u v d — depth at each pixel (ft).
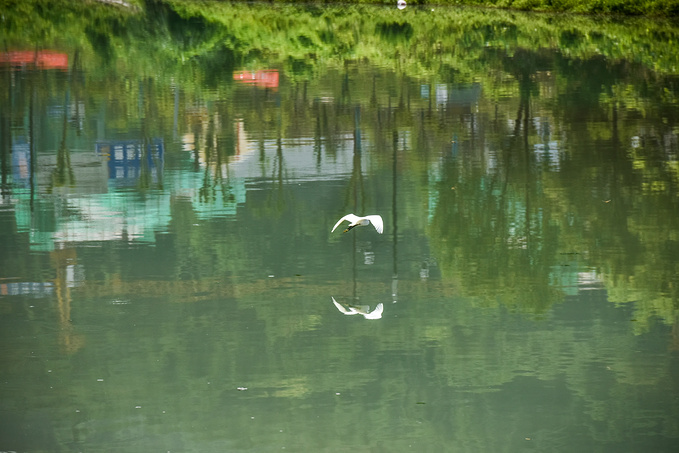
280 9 214.48
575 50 142.31
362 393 41.57
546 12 205.87
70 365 43.91
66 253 58.95
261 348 45.93
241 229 63.93
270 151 84.07
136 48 153.48
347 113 99.50
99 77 123.85
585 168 76.43
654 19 183.93
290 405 40.68
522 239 61.31
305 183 74.64
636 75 119.24
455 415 39.86
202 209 68.59
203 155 83.15
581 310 50.42
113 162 81.00
